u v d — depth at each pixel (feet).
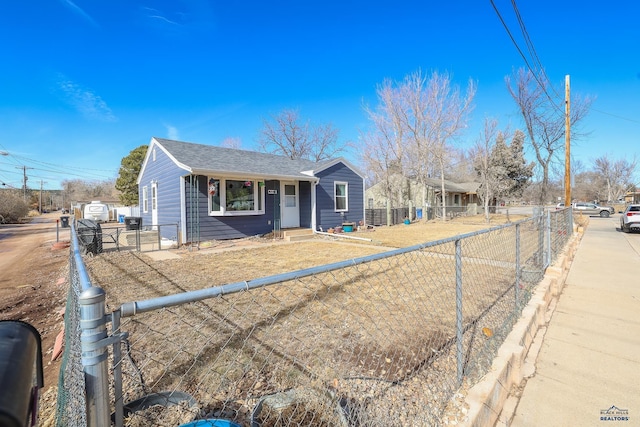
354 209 49.11
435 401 6.61
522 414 7.18
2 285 19.03
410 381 7.47
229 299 13.79
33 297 16.40
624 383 8.29
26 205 100.07
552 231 20.79
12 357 2.57
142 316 11.95
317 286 15.99
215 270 20.77
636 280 18.29
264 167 39.22
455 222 70.28
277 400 6.55
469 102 65.57
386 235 42.57
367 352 8.96
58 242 37.24
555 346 10.35
